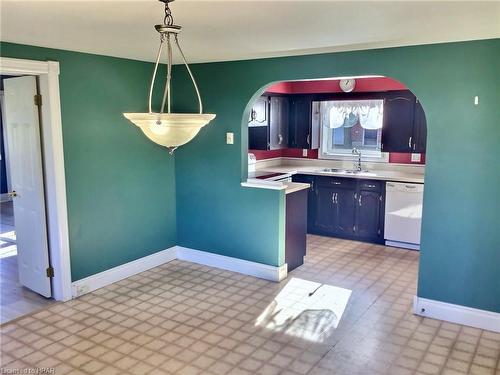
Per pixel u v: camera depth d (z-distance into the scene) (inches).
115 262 174.1
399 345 126.3
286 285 171.0
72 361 118.9
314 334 132.7
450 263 138.4
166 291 165.5
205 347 125.6
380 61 141.6
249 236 180.2
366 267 191.3
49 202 151.6
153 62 176.9
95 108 159.0
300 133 257.8
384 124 229.3
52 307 151.8
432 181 137.7
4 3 86.3
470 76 128.0
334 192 234.8
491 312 134.4
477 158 130.3
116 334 133.3
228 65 173.5
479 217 132.4
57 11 93.0
